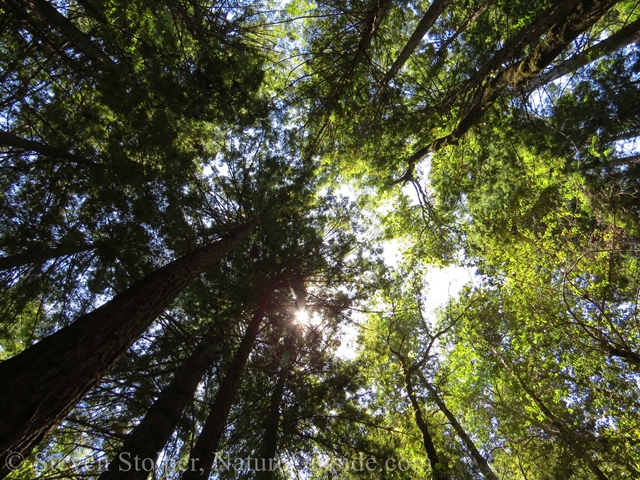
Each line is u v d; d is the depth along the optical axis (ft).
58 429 17.28
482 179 33.01
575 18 16.80
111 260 18.80
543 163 26.53
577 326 25.49
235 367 21.85
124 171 17.35
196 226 24.30
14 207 17.38
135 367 18.95
